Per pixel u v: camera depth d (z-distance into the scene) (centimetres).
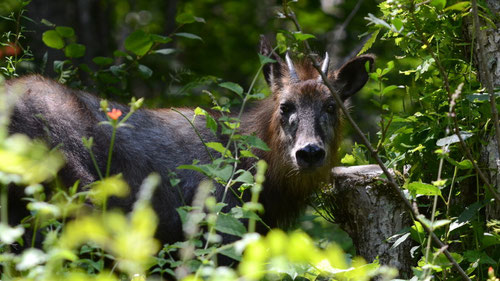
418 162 1018
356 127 891
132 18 2812
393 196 1079
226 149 910
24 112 1030
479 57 969
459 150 966
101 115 1137
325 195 1198
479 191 988
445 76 896
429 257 885
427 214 1073
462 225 938
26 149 702
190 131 1200
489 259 880
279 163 1198
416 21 912
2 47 1332
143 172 1133
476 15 859
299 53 961
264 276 780
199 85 1603
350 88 1252
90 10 2352
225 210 1128
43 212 664
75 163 1041
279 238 568
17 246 962
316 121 1163
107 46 2425
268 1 2628
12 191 959
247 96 930
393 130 1040
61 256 582
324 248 1253
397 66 1287
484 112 934
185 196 1159
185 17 1307
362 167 1152
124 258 616
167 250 768
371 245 1093
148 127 1174
